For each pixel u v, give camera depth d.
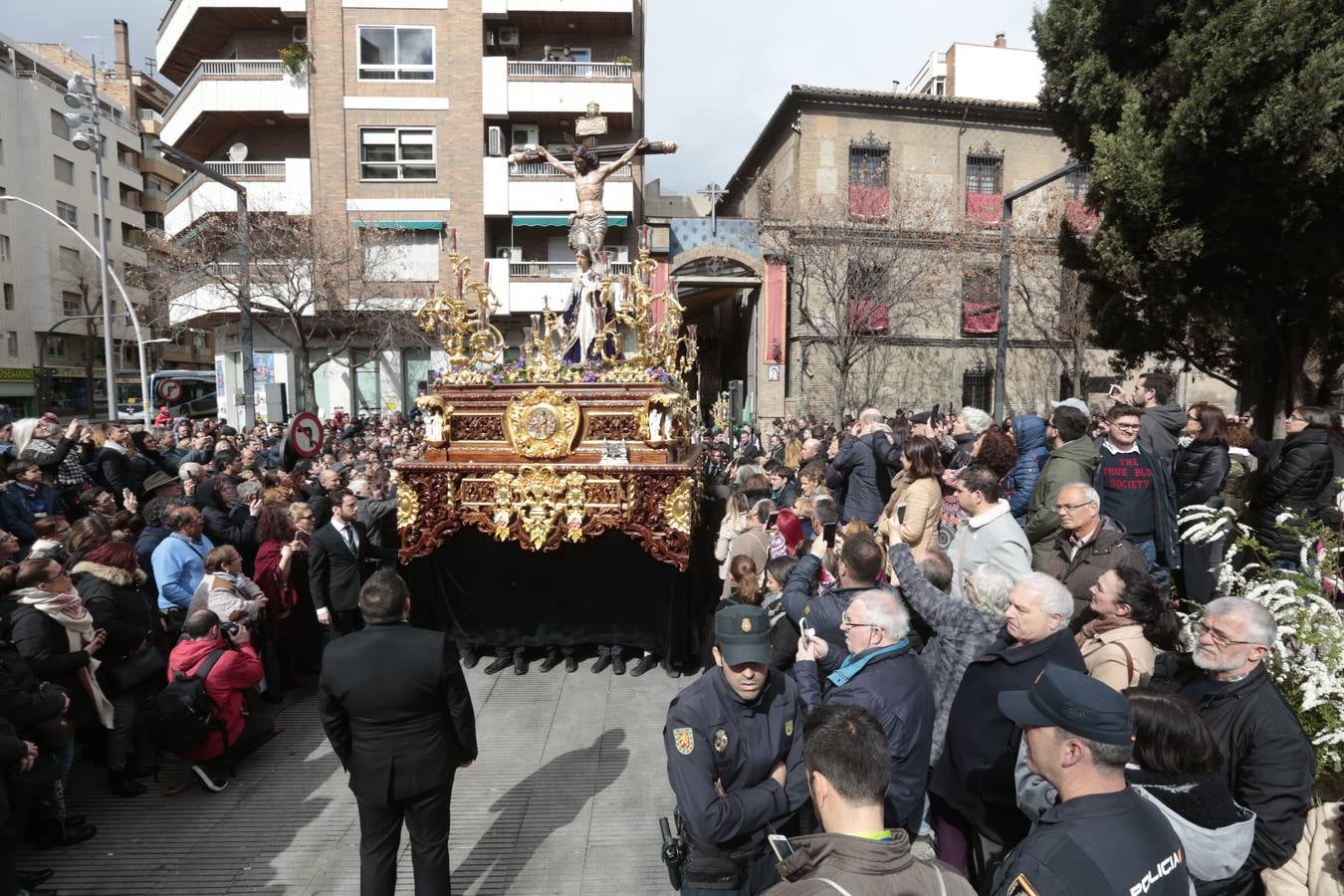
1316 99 9.40
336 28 23.42
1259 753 2.81
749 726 2.91
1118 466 5.25
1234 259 11.73
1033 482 6.52
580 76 24.31
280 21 23.88
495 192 24.16
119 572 4.88
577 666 6.50
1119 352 15.51
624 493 5.92
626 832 4.20
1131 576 3.46
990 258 25.64
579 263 6.85
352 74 23.64
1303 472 5.28
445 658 3.34
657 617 6.34
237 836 4.28
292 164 23.41
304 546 6.57
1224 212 10.89
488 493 6.05
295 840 4.24
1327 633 3.44
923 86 33.19
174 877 3.92
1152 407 6.45
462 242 24.16
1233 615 2.92
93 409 39.09
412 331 22.47
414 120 23.86
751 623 2.80
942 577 3.90
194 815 4.49
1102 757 2.10
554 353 6.55
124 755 4.71
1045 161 26.98
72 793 4.75
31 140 37.62
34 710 3.77
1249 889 2.91
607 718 5.54
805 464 8.37
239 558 5.46
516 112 24.23
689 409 7.46
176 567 5.75
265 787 4.81
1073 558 4.34
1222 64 10.05
